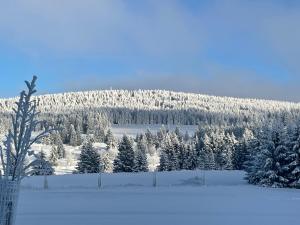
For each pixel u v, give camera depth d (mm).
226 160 76000
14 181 6910
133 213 17391
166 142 82750
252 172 40000
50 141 104500
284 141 38656
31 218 15672
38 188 31953
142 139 112375
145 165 68688
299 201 22906
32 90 7422
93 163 67375
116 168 68375
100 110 195000
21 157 7215
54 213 17156
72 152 110625
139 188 32719
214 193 27797
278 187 37344
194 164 79000
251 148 51719
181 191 29391
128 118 193500
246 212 17891
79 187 33938
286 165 38156
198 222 15219
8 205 6805
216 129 110250
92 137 124938
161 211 18094
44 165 7469
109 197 24391
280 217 16453
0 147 7199
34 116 7441
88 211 17938
